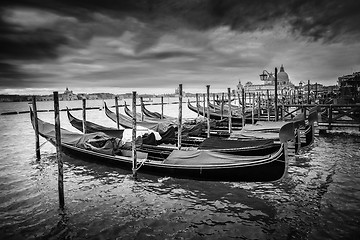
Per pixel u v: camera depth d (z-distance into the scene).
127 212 7.83
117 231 6.74
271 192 9.05
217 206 8.16
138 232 6.68
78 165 13.03
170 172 10.23
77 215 7.66
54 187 10.02
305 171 11.01
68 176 11.35
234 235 6.46
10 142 20.39
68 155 14.51
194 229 6.80
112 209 8.05
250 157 8.89
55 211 7.93
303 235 6.32
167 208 8.08
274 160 8.12
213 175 9.30
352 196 8.26
